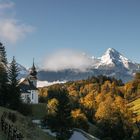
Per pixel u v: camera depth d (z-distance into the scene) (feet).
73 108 578.25
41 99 633.20
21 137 141.59
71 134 327.47
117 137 439.22
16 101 334.65
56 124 320.50
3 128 165.48
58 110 324.80
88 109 627.87
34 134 213.25
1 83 330.13
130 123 487.20
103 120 448.24
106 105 523.29
